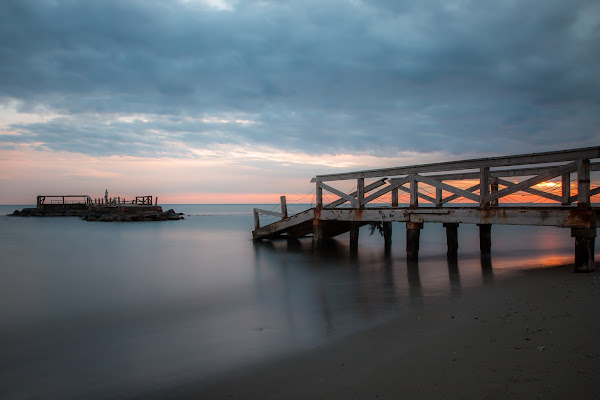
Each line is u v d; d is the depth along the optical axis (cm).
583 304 716
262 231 2419
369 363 546
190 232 3700
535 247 2008
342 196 1784
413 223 1472
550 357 493
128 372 589
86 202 7769
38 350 692
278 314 870
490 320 679
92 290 1182
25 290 1190
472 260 1548
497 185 1609
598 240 2184
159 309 955
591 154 999
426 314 778
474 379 458
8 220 5966
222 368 582
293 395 478
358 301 948
